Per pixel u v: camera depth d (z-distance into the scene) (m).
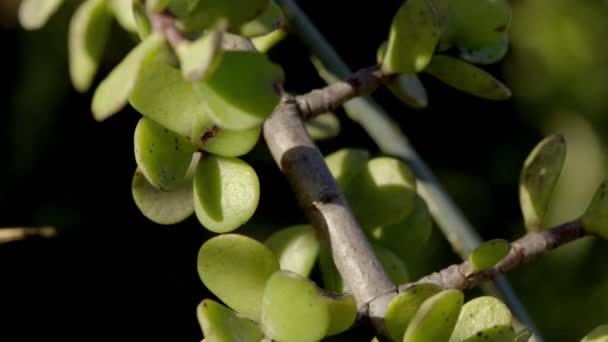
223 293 0.34
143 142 0.33
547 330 0.78
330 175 0.36
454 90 0.83
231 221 0.34
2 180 0.77
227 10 0.31
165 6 0.31
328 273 0.38
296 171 0.36
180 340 0.80
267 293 0.32
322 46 0.43
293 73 0.70
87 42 0.36
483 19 0.37
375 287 0.34
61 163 0.79
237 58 0.31
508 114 0.82
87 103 0.77
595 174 0.77
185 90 0.33
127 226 0.80
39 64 0.76
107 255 0.80
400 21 0.36
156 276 0.80
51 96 0.76
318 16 0.80
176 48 0.31
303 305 0.32
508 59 0.79
